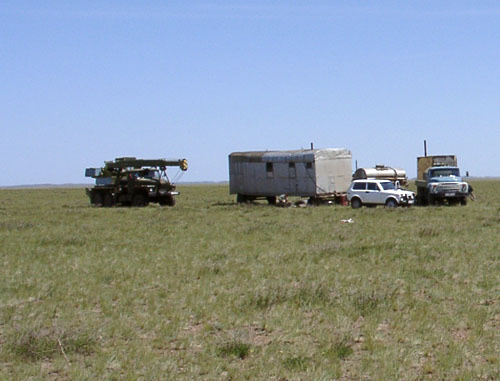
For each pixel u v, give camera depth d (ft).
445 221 93.25
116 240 75.66
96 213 128.67
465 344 29.50
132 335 32.14
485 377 25.16
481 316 34.30
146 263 56.65
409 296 39.91
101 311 38.19
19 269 53.78
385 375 25.41
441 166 144.97
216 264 55.11
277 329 33.24
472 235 73.26
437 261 54.60
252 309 37.29
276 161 147.84
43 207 160.97
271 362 27.20
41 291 43.78
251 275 49.42
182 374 26.11
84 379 25.32
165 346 30.42
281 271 51.11
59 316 36.73
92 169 160.45
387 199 127.75
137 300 40.81
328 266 53.01
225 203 164.96
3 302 40.91
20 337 30.48
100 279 48.47
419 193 144.87
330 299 39.55
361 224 91.61
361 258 57.06
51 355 28.86
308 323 34.09
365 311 36.17
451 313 35.68
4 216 123.34
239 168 156.56
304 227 88.53
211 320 35.40
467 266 51.26
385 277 47.32
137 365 27.17
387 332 32.24
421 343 29.96
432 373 25.85
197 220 104.88
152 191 155.22
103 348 30.01
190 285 45.57
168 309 37.83
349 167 146.10
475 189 261.85
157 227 91.97
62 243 72.69
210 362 27.35
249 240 73.46
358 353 28.89
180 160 155.74
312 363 27.14
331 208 129.90
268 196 154.81
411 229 81.87
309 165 142.00
